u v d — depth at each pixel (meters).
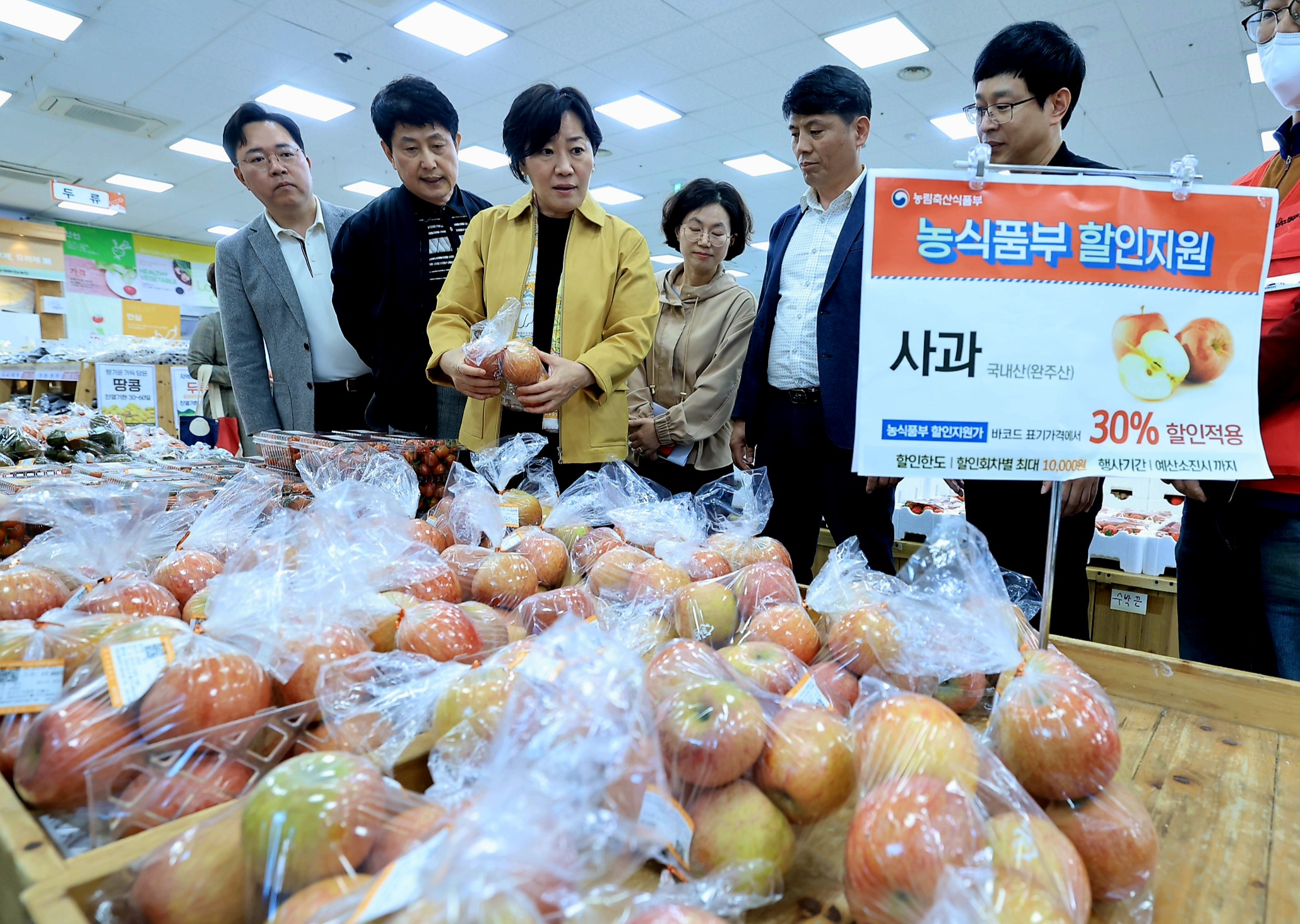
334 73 5.63
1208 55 4.83
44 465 1.74
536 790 0.45
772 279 2.11
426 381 2.22
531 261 1.80
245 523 1.19
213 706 0.62
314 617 0.76
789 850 0.57
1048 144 1.65
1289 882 0.60
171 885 0.47
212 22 4.91
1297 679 1.34
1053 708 0.59
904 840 0.48
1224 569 1.58
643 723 0.53
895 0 4.41
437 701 0.66
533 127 1.62
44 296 5.18
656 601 0.96
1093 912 0.57
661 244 11.73
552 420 1.79
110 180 8.48
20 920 0.49
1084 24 4.50
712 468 2.51
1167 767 0.77
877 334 0.88
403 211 2.17
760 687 0.68
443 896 0.39
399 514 1.22
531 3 4.59
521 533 1.19
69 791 0.58
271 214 2.39
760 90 5.79
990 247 0.87
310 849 0.47
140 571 1.03
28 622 0.74
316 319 2.44
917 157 7.17
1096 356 0.87
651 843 0.50
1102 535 2.58
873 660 0.79
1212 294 0.88
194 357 3.78
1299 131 1.44
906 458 0.87
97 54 5.39
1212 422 0.88
